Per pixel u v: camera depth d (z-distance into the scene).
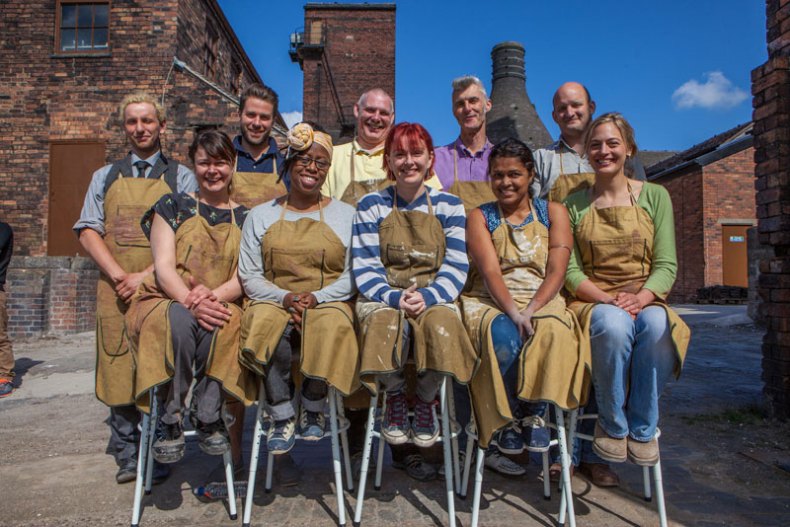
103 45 12.12
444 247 2.94
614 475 3.17
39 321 8.85
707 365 7.12
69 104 11.98
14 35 12.05
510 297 2.76
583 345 2.62
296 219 3.04
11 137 12.02
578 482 3.22
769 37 4.40
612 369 2.65
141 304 2.81
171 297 2.81
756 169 4.41
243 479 3.21
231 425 3.00
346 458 3.11
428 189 3.06
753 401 5.00
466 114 3.90
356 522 2.69
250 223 3.03
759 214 4.38
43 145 11.99
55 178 11.98
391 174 3.12
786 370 4.23
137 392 2.59
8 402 5.39
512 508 2.89
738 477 3.28
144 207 3.29
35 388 5.95
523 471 3.28
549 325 2.59
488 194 3.64
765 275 4.39
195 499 3.04
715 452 3.70
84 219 3.33
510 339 2.63
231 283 2.97
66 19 12.11
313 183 2.97
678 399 5.18
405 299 2.66
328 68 20.41
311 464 3.59
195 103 11.86
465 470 2.99
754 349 8.50
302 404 2.82
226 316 2.71
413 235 2.90
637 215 3.03
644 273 3.02
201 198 3.12
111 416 3.29
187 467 3.57
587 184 3.54
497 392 2.52
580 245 3.15
